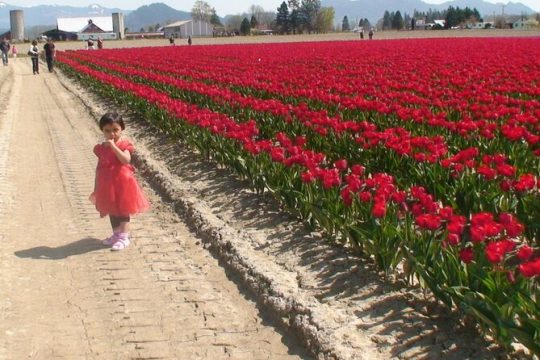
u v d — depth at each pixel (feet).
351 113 29.53
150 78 52.01
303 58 75.97
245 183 21.59
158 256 15.99
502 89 33.88
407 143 18.34
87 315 12.78
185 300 13.47
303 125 25.70
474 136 20.95
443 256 11.71
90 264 15.38
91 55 97.60
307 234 16.42
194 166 24.88
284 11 364.17
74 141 32.32
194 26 386.11
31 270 14.97
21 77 82.02
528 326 9.54
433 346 11.02
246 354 11.45
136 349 11.55
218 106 35.09
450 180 17.25
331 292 13.24
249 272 14.46
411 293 12.83
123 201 16.20
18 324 12.41
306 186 16.94
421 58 65.87
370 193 14.60
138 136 33.99
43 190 22.24
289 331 12.20
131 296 13.64
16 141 32.12
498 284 10.45
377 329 11.69
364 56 75.25
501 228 11.16
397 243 13.07
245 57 81.71
